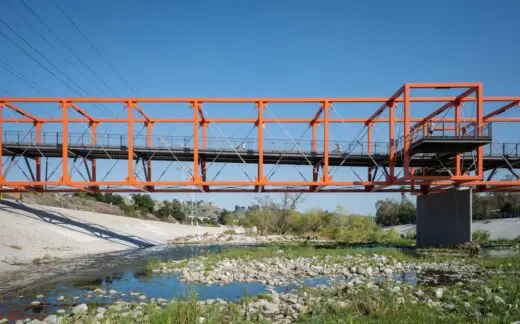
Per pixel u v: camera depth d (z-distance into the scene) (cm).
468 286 1603
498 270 2167
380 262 2612
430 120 3888
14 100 3581
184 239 6072
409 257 2880
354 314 1147
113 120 4053
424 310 1144
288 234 7375
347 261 2673
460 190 3769
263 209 7819
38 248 3291
